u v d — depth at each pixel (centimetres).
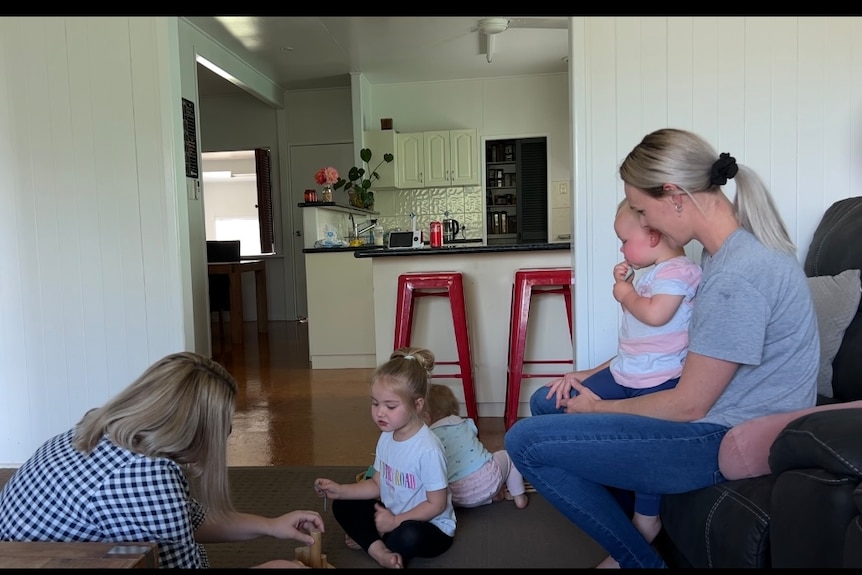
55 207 263
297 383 426
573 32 236
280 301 779
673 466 133
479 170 735
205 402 125
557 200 731
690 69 233
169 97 256
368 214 692
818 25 227
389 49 604
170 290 261
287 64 647
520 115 726
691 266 153
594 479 142
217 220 1116
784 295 129
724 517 121
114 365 266
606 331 243
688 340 148
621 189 238
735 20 230
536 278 307
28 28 258
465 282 340
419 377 184
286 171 761
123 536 114
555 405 182
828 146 230
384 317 349
